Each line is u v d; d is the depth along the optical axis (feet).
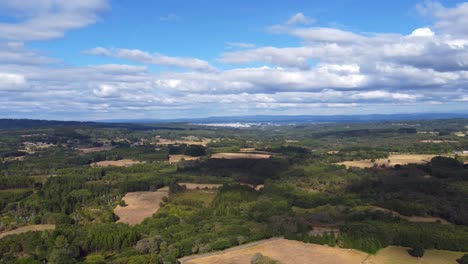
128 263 468.75
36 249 527.81
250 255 503.61
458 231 538.88
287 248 523.70
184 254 513.45
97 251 544.21
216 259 494.59
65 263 482.28
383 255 493.77
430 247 506.89
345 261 479.00
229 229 575.79
